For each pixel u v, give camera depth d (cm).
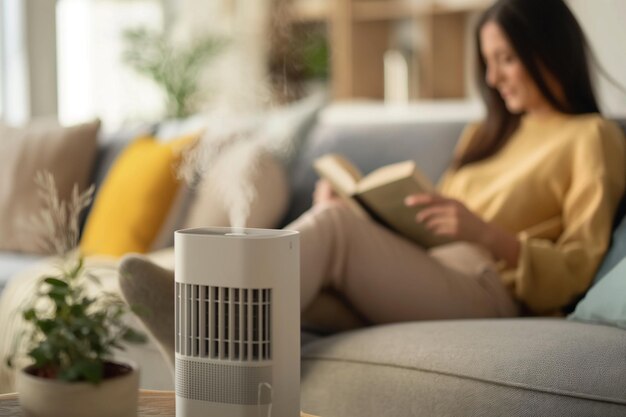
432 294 182
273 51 473
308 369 162
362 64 486
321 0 482
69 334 98
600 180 195
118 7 513
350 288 181
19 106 480
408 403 147
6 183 311
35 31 483
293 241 110
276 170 255
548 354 139
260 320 108
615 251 185
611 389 130
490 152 221
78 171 312
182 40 459
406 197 177
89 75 510
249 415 108
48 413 97
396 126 250
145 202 272
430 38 446
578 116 211
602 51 289
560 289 187
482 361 143
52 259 235
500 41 212
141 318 148
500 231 186
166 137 304
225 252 108
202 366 110
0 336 221
